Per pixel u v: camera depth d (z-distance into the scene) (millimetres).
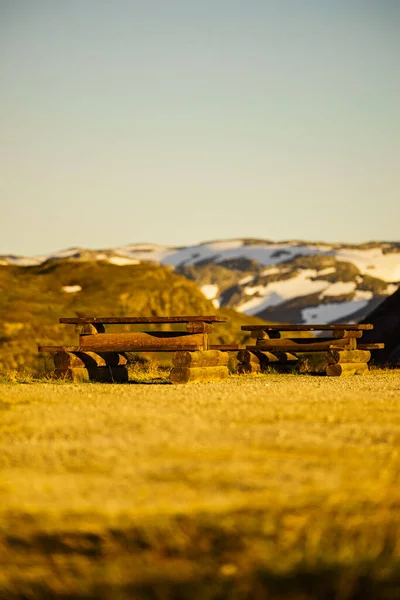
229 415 19938
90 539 10789
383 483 12914
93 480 13203
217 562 10109
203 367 32344
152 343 32250
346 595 9297
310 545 10273
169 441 16219
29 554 10414
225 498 12125
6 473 13766
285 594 9344
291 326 40906
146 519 11320
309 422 18812
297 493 12359
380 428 17891
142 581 9625
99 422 18875
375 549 10203
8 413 20625
